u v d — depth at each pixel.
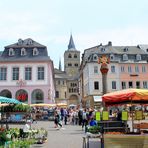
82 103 78.75
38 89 58.69
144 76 68.56
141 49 73.19
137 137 11.76
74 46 148.50
